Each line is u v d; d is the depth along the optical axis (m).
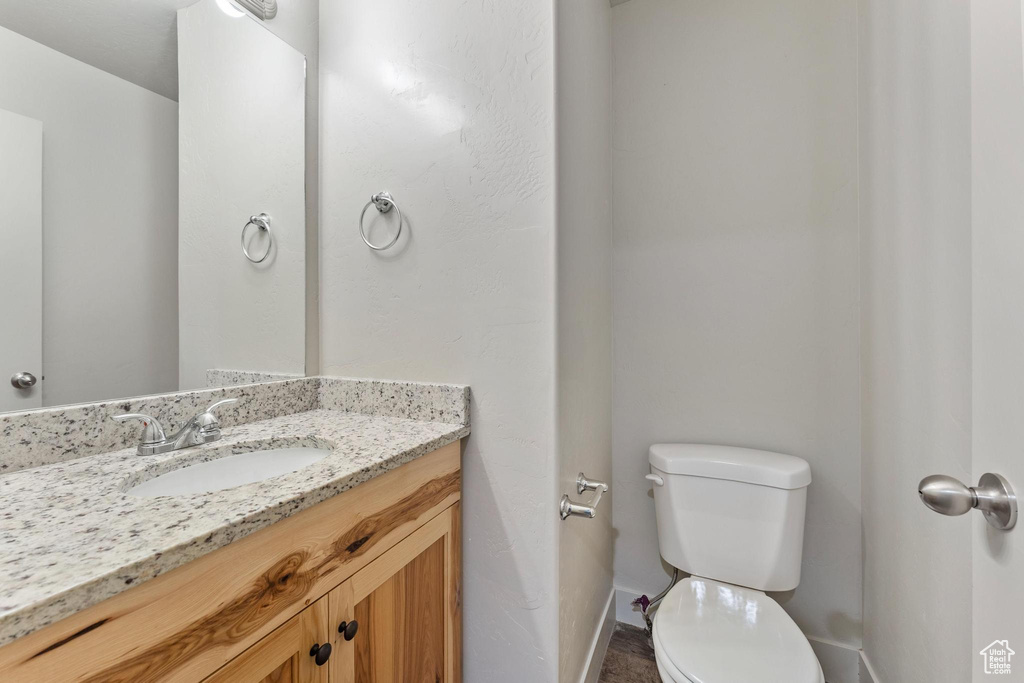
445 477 0.99
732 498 1.31
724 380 1.52
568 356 1.08
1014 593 0.52
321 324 1.28
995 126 0.57
